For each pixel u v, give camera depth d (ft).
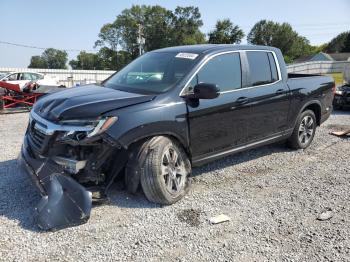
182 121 15.01
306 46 378.94
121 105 13.89
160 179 14.06
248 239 12.17
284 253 11.38
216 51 17.08
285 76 20.34
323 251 11.47
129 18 307.78
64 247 11.59
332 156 21.27
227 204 14.74
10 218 13.29
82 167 13.52
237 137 17.52
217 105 16.25
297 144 21.89
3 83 45.19
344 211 14.16
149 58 18.30
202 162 16.29
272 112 19.22
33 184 13.38
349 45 388.78
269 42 364.17
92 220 13.23
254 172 18.48
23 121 36.35
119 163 14.30
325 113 23.36
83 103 13.96
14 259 10.98
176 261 10.96
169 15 318.04
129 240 12.03
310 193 15.87
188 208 14.32
